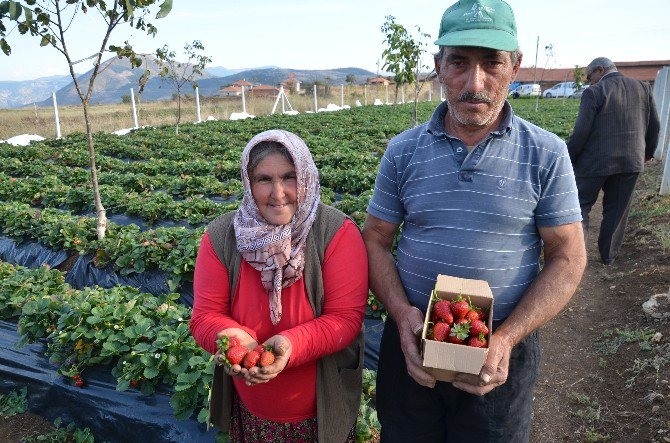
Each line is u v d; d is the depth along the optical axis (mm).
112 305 4555
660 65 67875
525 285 2293
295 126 24234
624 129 5941
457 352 1883
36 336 4812
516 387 2352
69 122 31453
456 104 2160
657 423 3631
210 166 13125
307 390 2447
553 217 2207
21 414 4352
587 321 5539
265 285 2285
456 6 2180
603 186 6539
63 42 6617
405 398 2533
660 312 5004
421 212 2334
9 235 8383
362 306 2422
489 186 2188
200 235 6637
